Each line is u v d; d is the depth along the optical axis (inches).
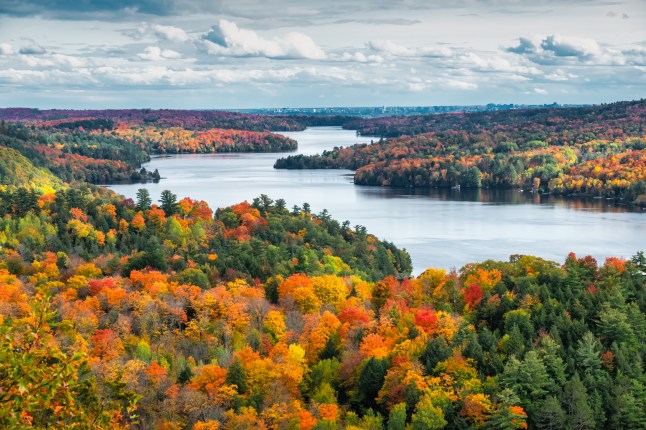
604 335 3447.3
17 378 770.2
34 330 824.9
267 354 3629.4
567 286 4018.2
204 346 3710.6
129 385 2930.6
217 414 2893.7
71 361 820.0
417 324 3666.3
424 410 2822.3
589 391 3004.4
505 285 4259.4
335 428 2856.8
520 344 3270.2
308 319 3919.8
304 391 3358.8
